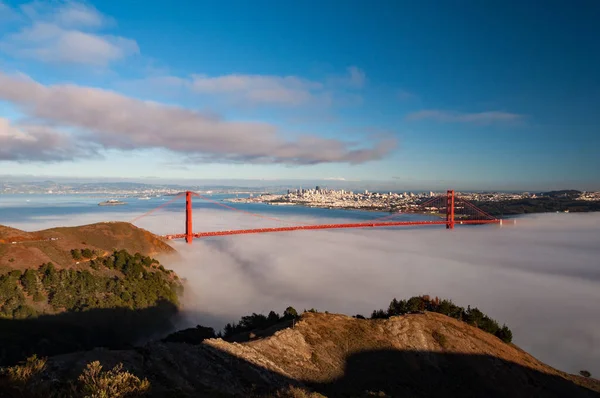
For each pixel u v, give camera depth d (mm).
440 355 33969
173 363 21547
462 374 32219
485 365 33969
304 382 25609
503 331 44000
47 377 14969
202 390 18969
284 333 31703
